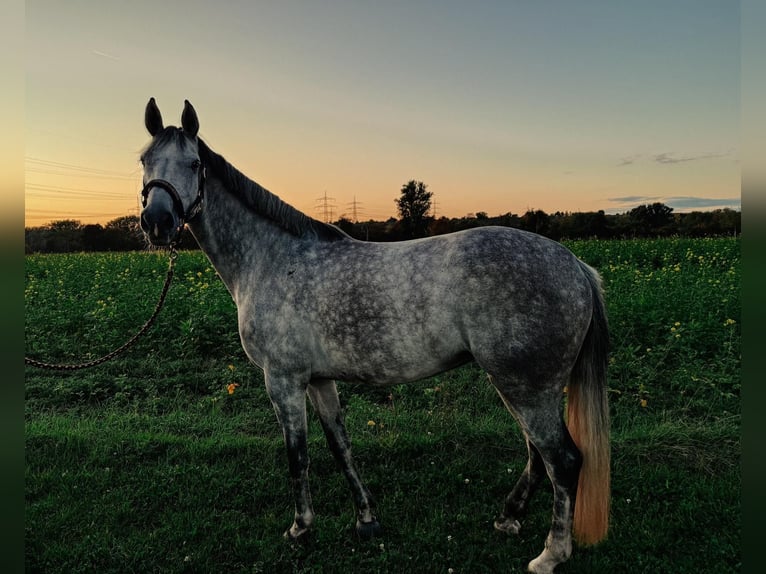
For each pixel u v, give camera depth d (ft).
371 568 9.06
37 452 13.50
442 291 8.27
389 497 11.27
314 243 9.80
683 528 9.73
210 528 10.34
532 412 8.22
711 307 21.76
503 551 9.27
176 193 9.15
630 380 16.83
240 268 10.20
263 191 9.99
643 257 42.68
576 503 8.58
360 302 8.75
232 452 13.38
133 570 9.16
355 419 15.10
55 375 19.98
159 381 18.93
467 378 17.85
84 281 37.73
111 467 12.83
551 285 8.07
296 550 9.52
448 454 12.82
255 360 9.97
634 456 12.37
